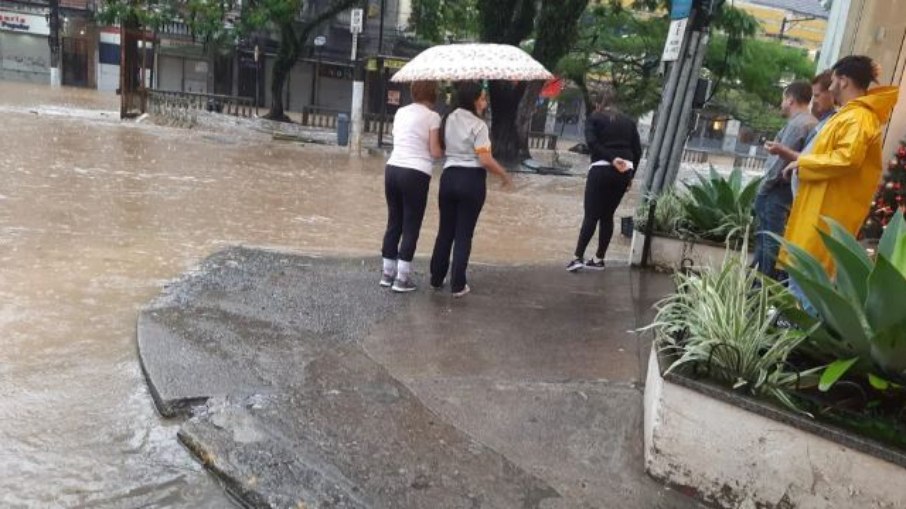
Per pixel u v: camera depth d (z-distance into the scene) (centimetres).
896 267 298
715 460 289
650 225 702
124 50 2358
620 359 447
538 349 457
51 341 436
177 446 323
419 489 290
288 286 564
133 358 416
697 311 325
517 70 525
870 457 257
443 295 571
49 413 345
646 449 320
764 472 279
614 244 994
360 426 338
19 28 4309
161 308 491
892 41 822
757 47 2489
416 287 589
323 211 1052
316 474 295
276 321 480
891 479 254
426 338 465
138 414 350
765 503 280
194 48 4062
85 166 1230
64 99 3145
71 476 295
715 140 4981
